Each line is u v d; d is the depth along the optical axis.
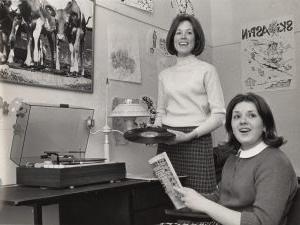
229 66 4.89
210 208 1.60
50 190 1.86
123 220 2.11
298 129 4.39
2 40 2.33
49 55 2.63
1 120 2.31
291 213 1.59
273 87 4.57
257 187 1.60
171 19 4.04
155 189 2.27
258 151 1.70
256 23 4.71
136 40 3.52
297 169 4.36
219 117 2.47
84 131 2.62
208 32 4.89
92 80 2.99
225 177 1.82
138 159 3.47
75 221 2.33
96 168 2.06
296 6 4.45
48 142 2.37
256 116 1.70
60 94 2.72
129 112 2.75
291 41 4.47
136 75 3.48
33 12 2.53
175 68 2.66
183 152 2.54
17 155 2.26
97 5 3.11
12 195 1.71
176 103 2.59
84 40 2.93
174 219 1.86
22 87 2.45
